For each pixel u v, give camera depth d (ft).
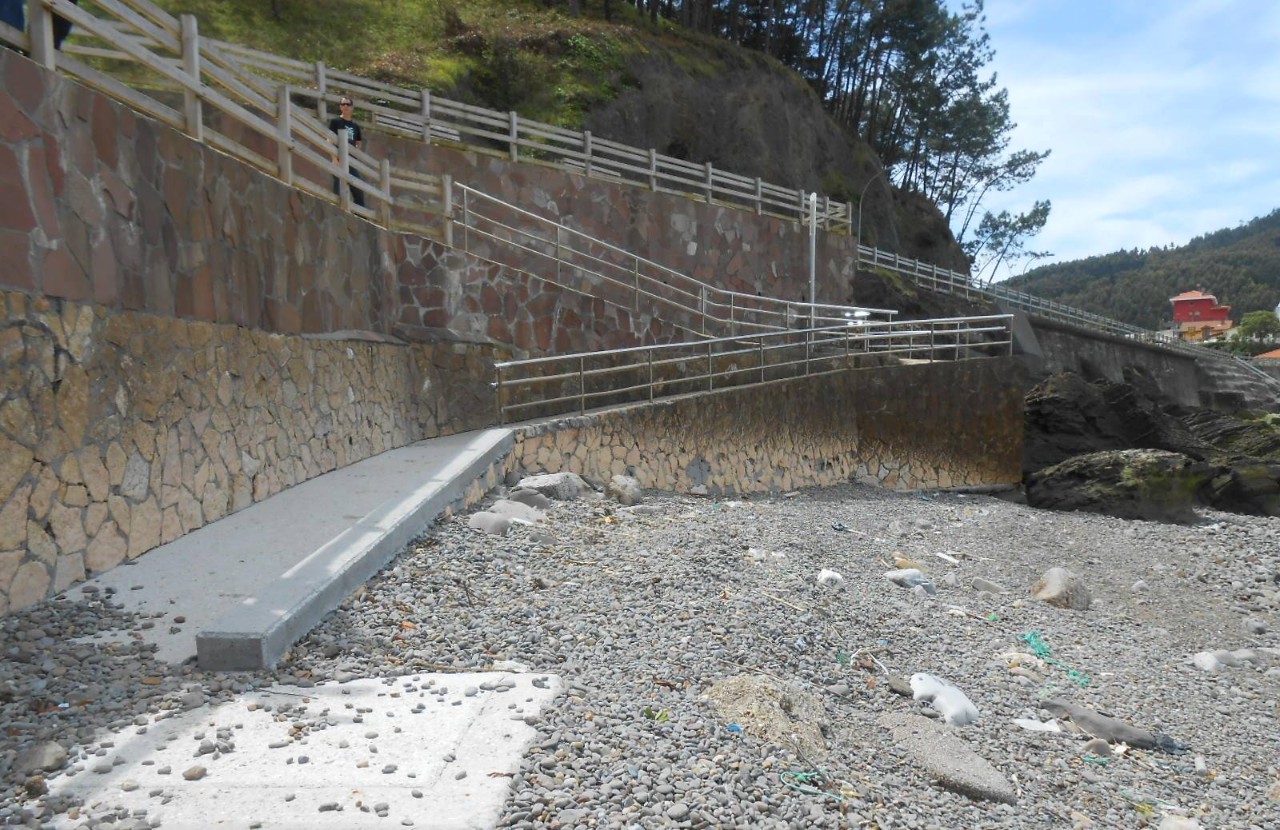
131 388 18.67
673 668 16.90
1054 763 17.51
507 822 10.17
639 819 10.84
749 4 153.07
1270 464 62.59
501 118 58.54
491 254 52.37
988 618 28.48
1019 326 101.09
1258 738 21.04
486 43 87.71
